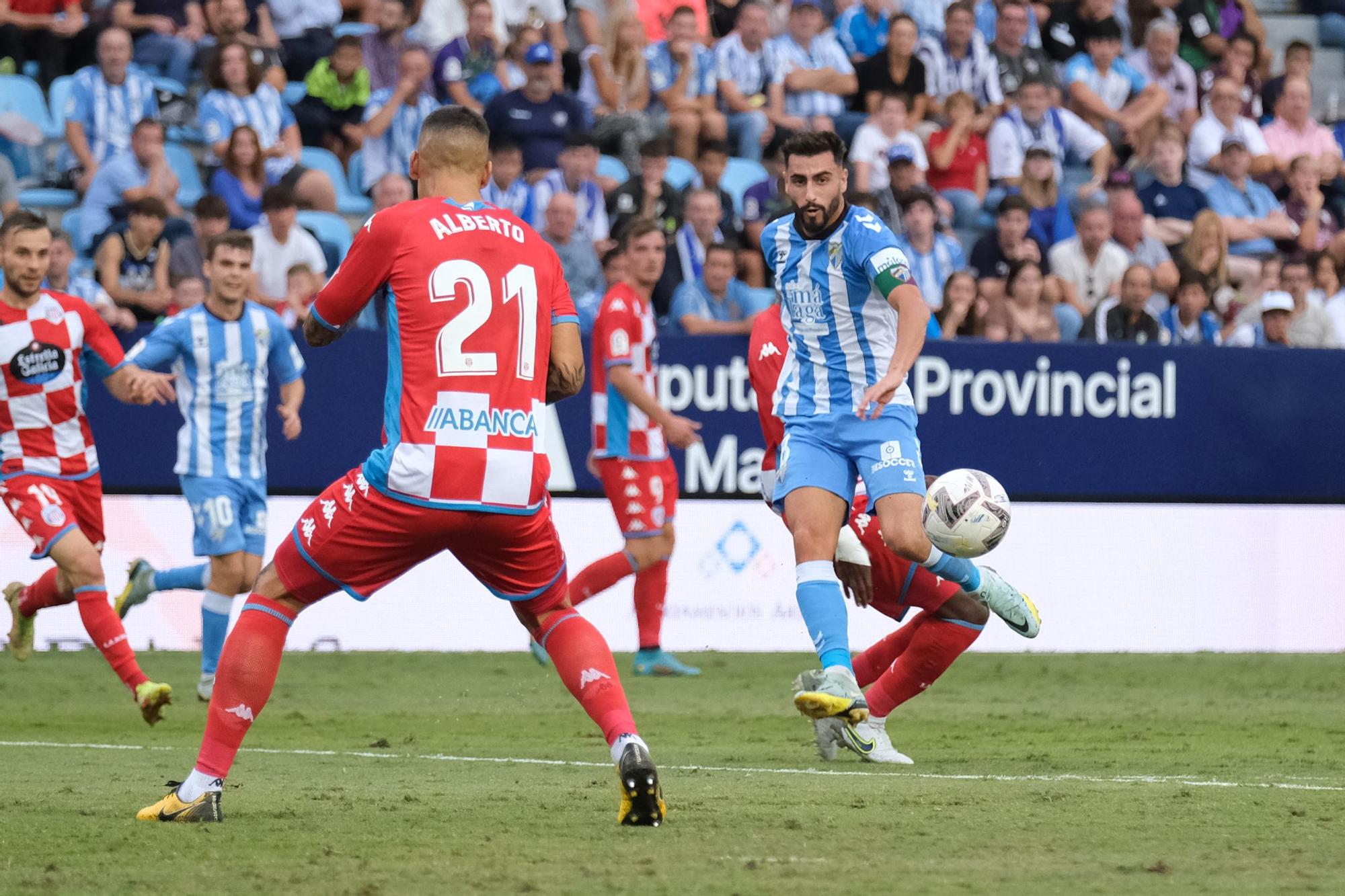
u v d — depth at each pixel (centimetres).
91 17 5181
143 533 4103
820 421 2242
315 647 4272
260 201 4812
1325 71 6494
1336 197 5959
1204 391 4550
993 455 4422
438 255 1670
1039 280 4894
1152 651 4528
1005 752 2569
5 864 1507
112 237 4438
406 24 5284
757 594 4388
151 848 1594
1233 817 1831
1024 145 5531
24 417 2931
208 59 5000
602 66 5394
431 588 4328
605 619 4338
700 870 1461
